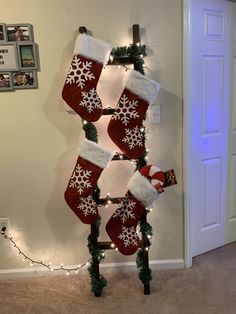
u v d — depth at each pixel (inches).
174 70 77.2
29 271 87.5
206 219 93.6
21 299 78.4
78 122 79.4
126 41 75.4
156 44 75.8
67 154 81.2
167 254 87.6
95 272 77.6
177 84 77.9
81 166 71.6
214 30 83.1
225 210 97.4
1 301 77.9
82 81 68.3
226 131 92.0
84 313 72.4
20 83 76.9
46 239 86.1
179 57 76.5
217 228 96.7
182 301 74.7
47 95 78.0
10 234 85.4
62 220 85.0
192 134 84.2
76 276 87.0
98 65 68.2
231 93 90.7
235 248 97.6
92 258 78.2
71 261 87.4
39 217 84.7
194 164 87.0
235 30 87.4
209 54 83.6
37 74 76.7
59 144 80.7
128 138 71.0
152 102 72.7
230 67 88.7
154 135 80.7
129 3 73.7
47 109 78.7
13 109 78.6
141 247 76.4
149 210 76.4
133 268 87.3
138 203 71.6
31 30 74.1
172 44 75.8
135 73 68.3
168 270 87.1
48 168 82.0
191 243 88.1
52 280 85.7
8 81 76.5
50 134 80.2
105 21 74.4
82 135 80.1
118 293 78.8
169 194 83.9
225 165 94.1
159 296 76.8
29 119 79.3
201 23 80.4
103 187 82.9
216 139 90.3
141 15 74.3
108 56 68.7
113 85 77.3
